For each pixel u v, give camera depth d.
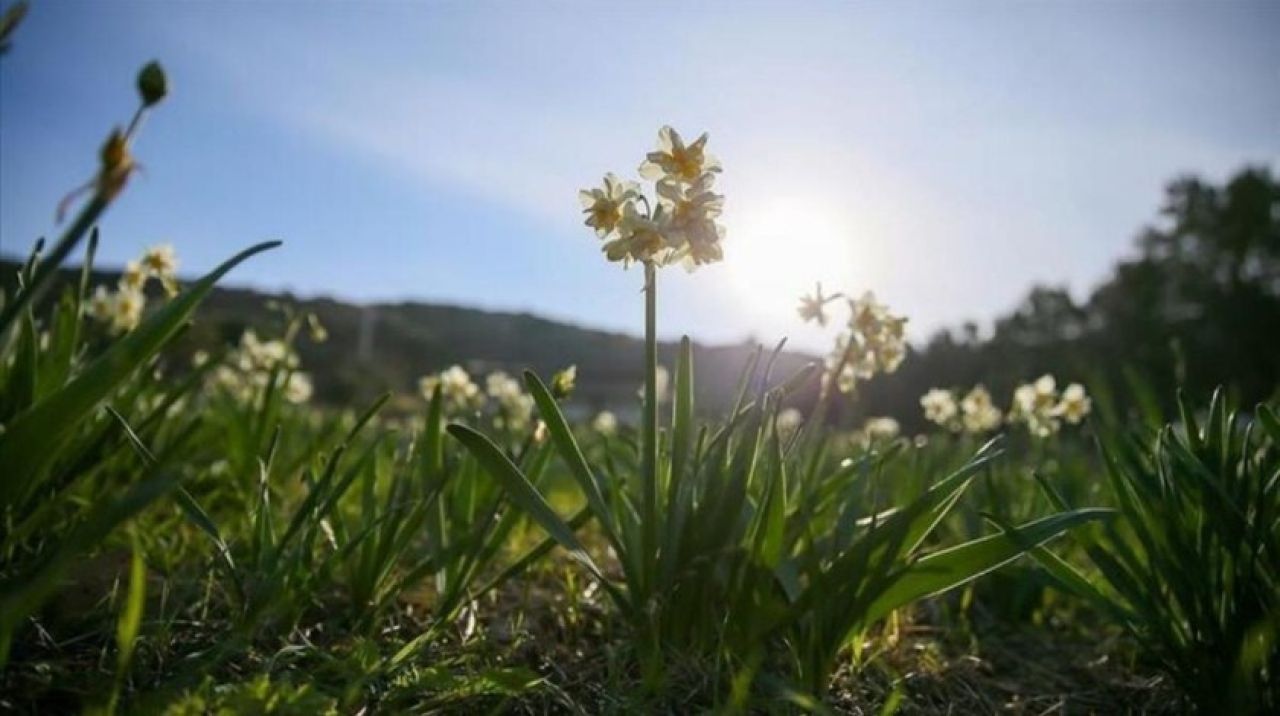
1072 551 0.89
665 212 0.49
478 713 0.46
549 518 0.52
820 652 0.50
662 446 0.64
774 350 0.56
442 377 1.12
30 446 0.43
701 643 0.54
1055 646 0.71
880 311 0.69
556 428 0.53
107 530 0.34
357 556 0.63
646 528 0.54
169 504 0.82
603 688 0.51
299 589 0.56
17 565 0.52
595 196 0.51
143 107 0.41
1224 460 0.53
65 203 0.37
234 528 0.79
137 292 0.93
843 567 0.51
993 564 0.50
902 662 0.61
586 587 0.72
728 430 0.56
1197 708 0.50
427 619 0.60
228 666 0.47
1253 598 0.47
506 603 0.67
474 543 0.59
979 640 0.71
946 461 1.12
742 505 0.55
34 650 0.47
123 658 0.37
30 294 0.37
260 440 0.83
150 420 0.63
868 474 0.65
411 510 0.66
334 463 0.57
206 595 0.56
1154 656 0.53
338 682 0.46
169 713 0.37
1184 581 0.50
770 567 0.53
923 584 0.52
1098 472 1.08
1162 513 0.52
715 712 0.44
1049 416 1.00
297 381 1.43
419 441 0.73
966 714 0.55
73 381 0.43
